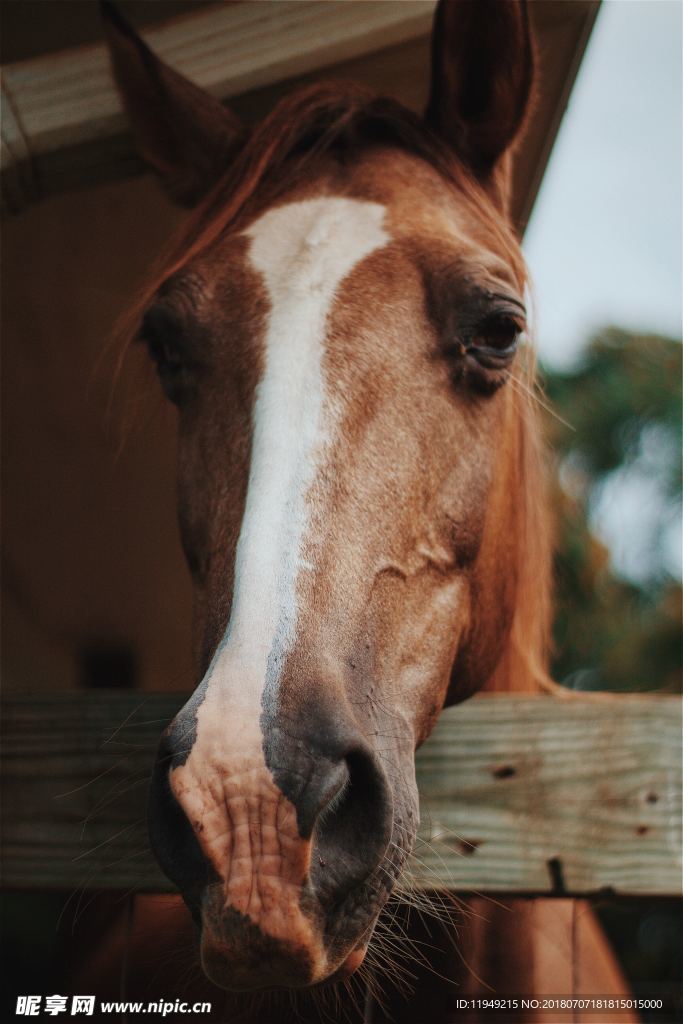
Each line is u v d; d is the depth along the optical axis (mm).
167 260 1849
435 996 1705
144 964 1908
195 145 2002
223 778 1043
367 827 1117
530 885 1574
